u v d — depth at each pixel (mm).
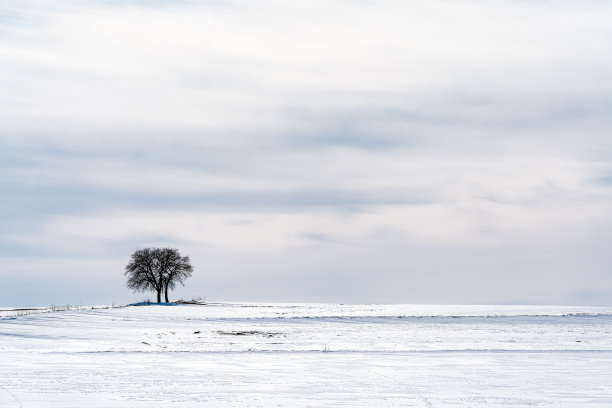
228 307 146625
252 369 35250
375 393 27375
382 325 83062
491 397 26500
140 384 29109
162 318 87500
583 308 169250
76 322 71062
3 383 28797
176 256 157875
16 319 71625
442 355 43688
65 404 24078
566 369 35906
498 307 186125
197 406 24078
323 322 88438
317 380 31203
